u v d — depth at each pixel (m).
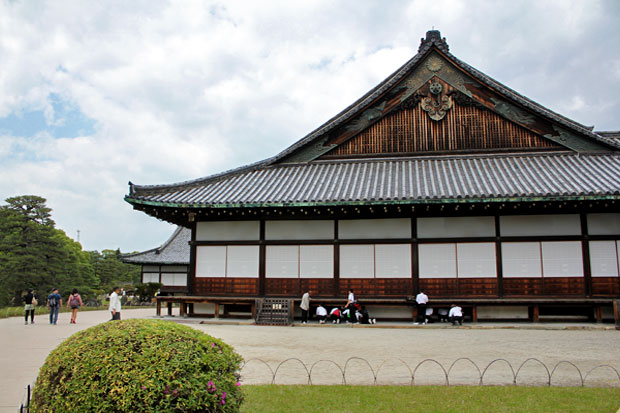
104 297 67.62
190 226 27.08
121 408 5.30
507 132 24.86
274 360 12.34
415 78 25.80
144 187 23.42
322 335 17.48
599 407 7.89
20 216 51.47
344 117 25.88
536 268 21.27
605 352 13.31
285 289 22.97
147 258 52.62
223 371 6.15
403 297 21.88
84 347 5.78
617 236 20.94
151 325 6.25
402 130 25.73
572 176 21.80
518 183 21.58
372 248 22.53
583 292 20.83
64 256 52.69
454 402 8.23
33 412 5.77
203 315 24.22
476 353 13.20
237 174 26.16
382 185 22.80
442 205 21.34
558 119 24.03
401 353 13.27
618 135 26.08
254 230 23.67
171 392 5.48
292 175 25.48
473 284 21.53
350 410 7.80
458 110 25.34
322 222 23.16
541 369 11.03
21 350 14.91
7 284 47.81
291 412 7.70
